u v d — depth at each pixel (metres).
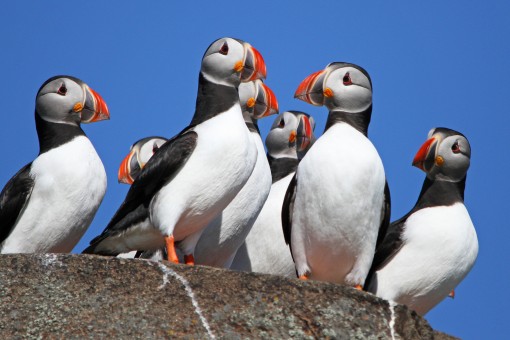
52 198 14.70
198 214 14.30
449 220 15.12
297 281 12.20
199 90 15.00
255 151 14.62
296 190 14.30
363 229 13.92
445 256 14.97
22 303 11.77
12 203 14.73
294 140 17.55
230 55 14.88
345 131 14.35
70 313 11.71
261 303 11.98
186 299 11.93
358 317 12.10
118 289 11.96
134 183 14.44
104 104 15.51
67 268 12.06
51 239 14.83
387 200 14.40
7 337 11.47
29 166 15.00
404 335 12.18
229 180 14.25
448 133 15.73
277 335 11.77
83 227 14.98
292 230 14.37
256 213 15.73
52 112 15.21
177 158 14.13
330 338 11.84
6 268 12.02
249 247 16.41
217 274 12.15
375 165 13.96
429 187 15.62
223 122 14.48
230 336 11.66
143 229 14.37
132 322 11.70
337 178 13.78
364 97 14.67
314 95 14.83
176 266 12.19
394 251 15.03
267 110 17.16
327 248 14.06
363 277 14.16
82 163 14.87
